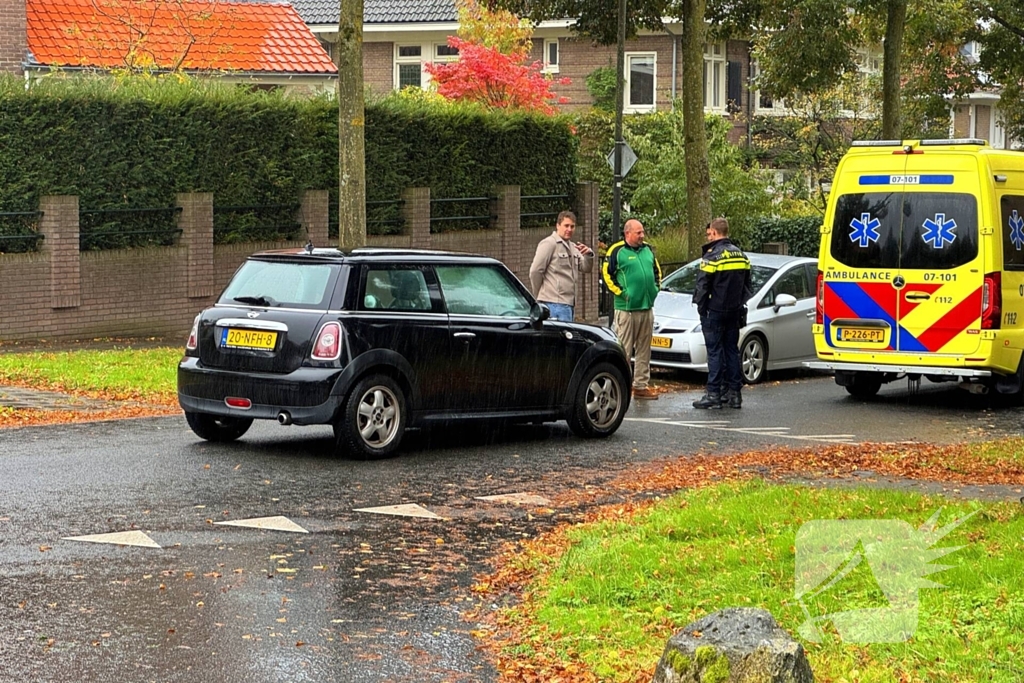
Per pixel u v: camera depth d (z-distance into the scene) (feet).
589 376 59.57
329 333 51.03
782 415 69.77
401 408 52.95
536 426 63.72
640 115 181.78
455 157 119.34
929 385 85.66
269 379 51.24
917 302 73.15
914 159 73.46
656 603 32.24
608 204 168.96
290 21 151.43
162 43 138.00
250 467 49.88
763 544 36.65
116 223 96.22
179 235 99.04
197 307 99.40
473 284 56.13
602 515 42.78
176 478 47.39
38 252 90.53
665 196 156.46
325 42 212.64
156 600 33.04
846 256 75.10
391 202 113.80
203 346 53.21
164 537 39.06
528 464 52.75
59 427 57.93
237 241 103.71
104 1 134.41
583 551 37.29
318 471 49.60
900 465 52.42
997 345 71.92
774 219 163.22
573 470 51.72
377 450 52.39
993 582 31.53
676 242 132.77
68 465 49.19
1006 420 69.62
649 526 39.58
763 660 22.07
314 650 29.60
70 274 91.76
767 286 85.87
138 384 70.33
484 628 31.40
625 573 34.55
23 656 28.76
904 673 26.30
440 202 118.32
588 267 72.84
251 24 147.84
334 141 109.60
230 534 39.65
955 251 72.33
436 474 49.98
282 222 106.52
